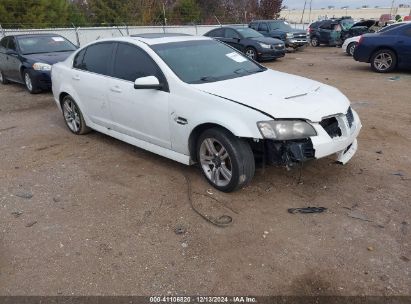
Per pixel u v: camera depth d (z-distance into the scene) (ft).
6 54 35.27
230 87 13.46
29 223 12.07
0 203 13.38
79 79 18.66
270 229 11.29
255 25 65.62
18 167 16.49
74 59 19.61
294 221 11.64
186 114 13.39
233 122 12.01
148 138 15.53
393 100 26.35
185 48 15.80
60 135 20.70
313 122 11.89
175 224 11.71
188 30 81.56
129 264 10.05
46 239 11.23
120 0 101.30
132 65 15.85
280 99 12.43
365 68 41.98
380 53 38.01
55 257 10.43
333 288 9.03
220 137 12.55
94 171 15.74
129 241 10.99
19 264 10.21
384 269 9.54
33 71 31.37
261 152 12.94
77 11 94.07
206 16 124.67
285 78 15.19
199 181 14.33
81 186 14.44
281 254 10.22
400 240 10.61
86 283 9.45
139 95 15.11
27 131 21.71
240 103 12.21
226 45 17.43
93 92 17.74
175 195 13.41
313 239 10.78
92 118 18.72
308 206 12.41
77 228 11.72
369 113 23.24
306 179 14.16
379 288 8.97
